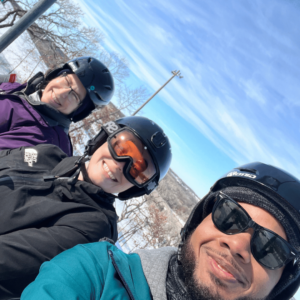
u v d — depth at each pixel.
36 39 7.14
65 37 6.78
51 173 0.68
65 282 0.30
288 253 0.39
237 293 0.36
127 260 0.40
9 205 0.57
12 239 0.51
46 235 0.54
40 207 0.59
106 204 0.69
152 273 0.38
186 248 0.41
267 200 0.41
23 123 0.89
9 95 0.92
